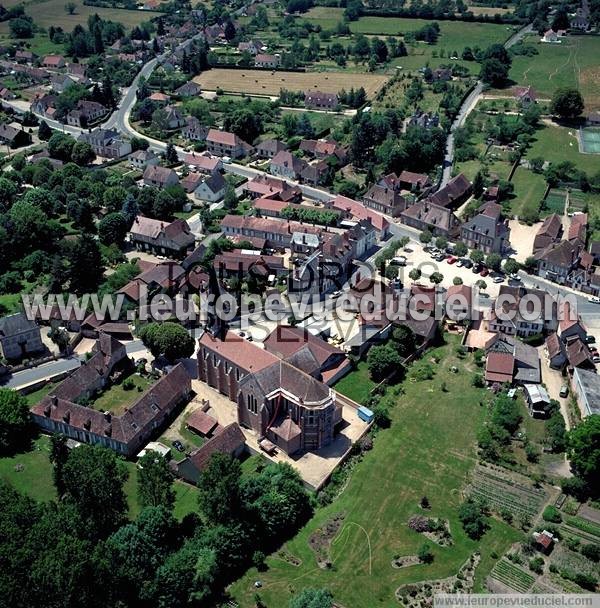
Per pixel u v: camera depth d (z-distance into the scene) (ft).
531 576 521.24
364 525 564.30
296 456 638.94
